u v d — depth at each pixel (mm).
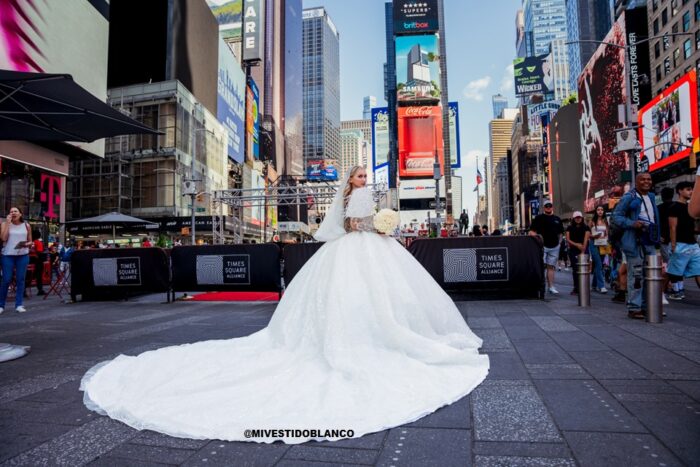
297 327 3404
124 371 3270
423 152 79250
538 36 177125
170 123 39531
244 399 2590
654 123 40812
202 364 3219
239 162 66875
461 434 2205
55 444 2213
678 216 6594
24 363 4047
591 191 58156
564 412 2461
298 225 61875
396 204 21594
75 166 39875
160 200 38781
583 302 6887
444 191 78375
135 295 10625
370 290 3297
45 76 3859
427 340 3279
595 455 1932
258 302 9031
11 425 2490
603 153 52906
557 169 74562
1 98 4363
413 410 2412
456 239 8016
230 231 39125
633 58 46125
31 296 11539
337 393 2557
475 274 7965
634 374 3156
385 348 3160
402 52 81062
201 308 8211
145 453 2084
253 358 3275
